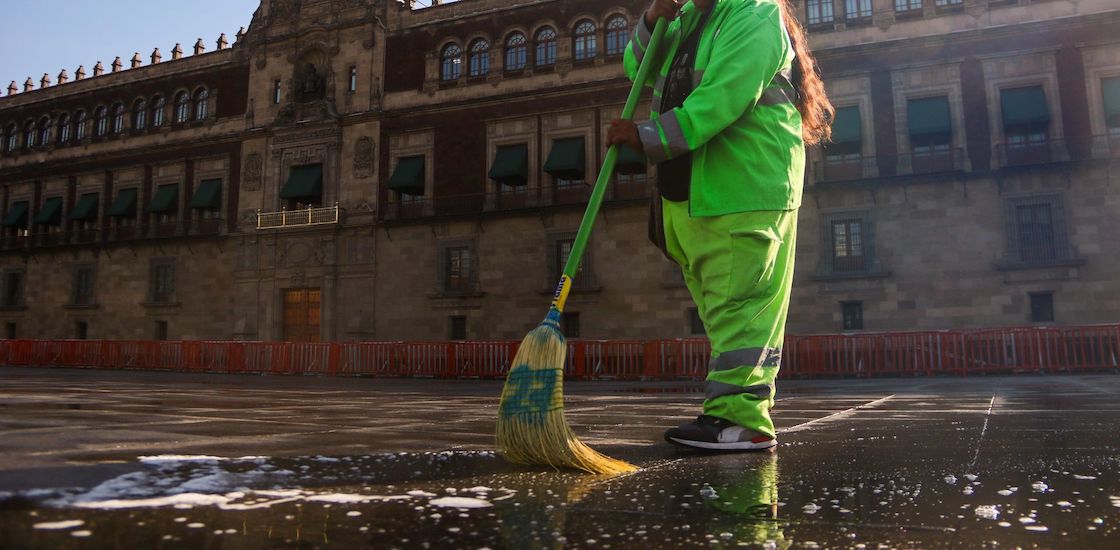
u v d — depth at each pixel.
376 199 29.38
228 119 33.00
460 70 29.17
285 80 32.03
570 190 26.70
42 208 37.03
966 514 1.36
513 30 28.59
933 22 23.16
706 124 2.40
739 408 2.46
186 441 2.50
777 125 2.55
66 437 2.51
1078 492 1.59
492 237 27.50
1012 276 21.42
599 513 1.37
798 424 3.65
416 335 28.05
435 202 28.52
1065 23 21.88
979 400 6.25
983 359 17.03
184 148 33.69
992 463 2.06
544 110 27.48
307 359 22.41
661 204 2.75
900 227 22.62
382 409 5.10
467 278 27.83
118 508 1.32
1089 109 21.48
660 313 24.86
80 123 37.06
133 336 33.19
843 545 1.13
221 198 32.44
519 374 2.10
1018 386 10.14
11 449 2.11
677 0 2.79
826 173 23.69
